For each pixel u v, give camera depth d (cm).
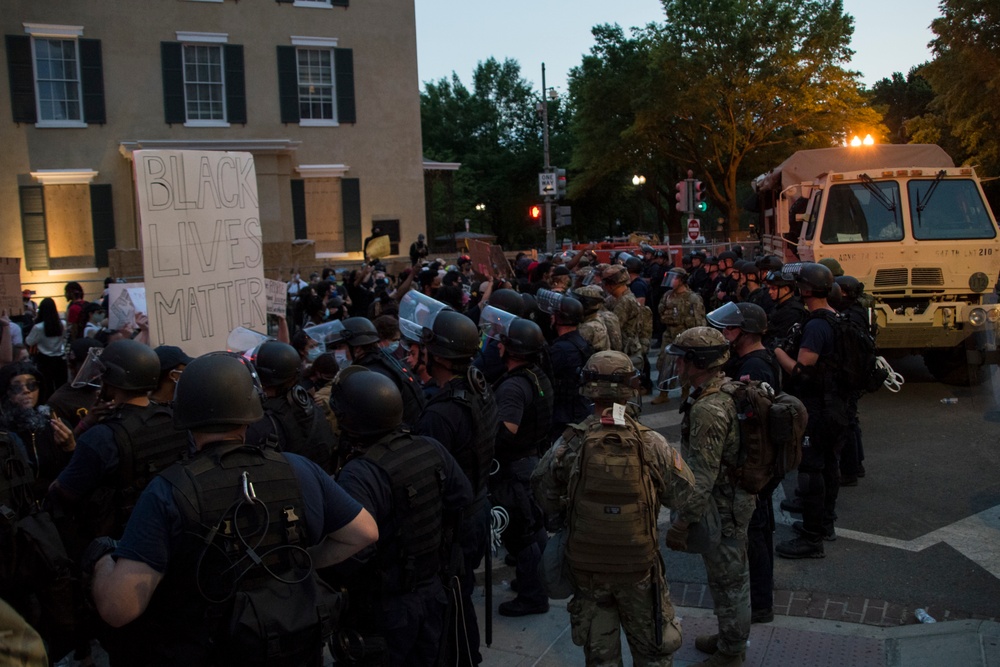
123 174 2419
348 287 1538
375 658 317
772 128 3866
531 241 6406
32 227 2339
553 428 636
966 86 2695
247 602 247
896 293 1062
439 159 6412
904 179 1084
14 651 184
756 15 3694
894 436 888
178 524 247
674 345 424
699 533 409
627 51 4372
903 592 531
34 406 462
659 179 5131
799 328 612
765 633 480
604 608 363
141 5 2402
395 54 2688
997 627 468
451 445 400
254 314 724
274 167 2470
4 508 347
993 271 1048
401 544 323
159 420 397
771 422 412
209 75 2500
